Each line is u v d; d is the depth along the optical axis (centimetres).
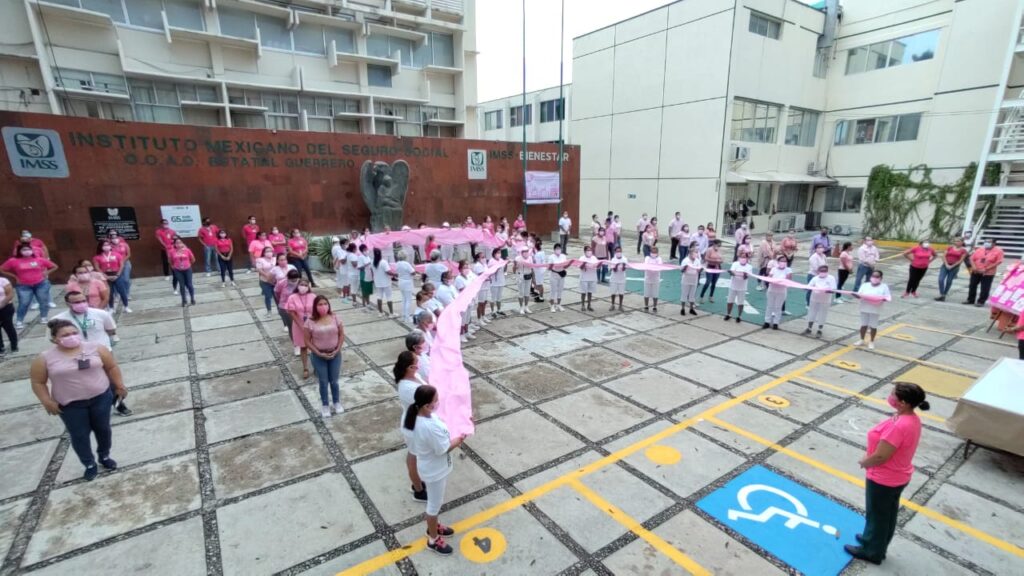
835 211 2692
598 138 2888
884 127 2456
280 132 1623
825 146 2700
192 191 1501
